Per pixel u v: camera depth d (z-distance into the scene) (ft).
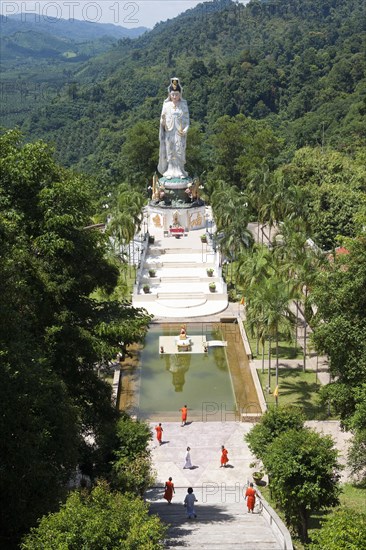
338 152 447.83
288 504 123.24
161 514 131.13
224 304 280.31
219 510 134.31
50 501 101.19
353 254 152.05
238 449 172.45
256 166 479.00
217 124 540.11
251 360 228.22
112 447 131.03
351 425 136.26
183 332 244.83
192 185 364.99
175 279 300.81
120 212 309.83
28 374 104.94
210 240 339.98
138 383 216.54
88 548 80.59
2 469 97.30
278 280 205.67
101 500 91.76
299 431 133.39
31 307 124.77
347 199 322.75
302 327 254.27
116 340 140.56
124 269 294.66
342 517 91.91
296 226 297.53
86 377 140.36
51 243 131.03
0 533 100.27
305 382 210.18
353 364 144.97
